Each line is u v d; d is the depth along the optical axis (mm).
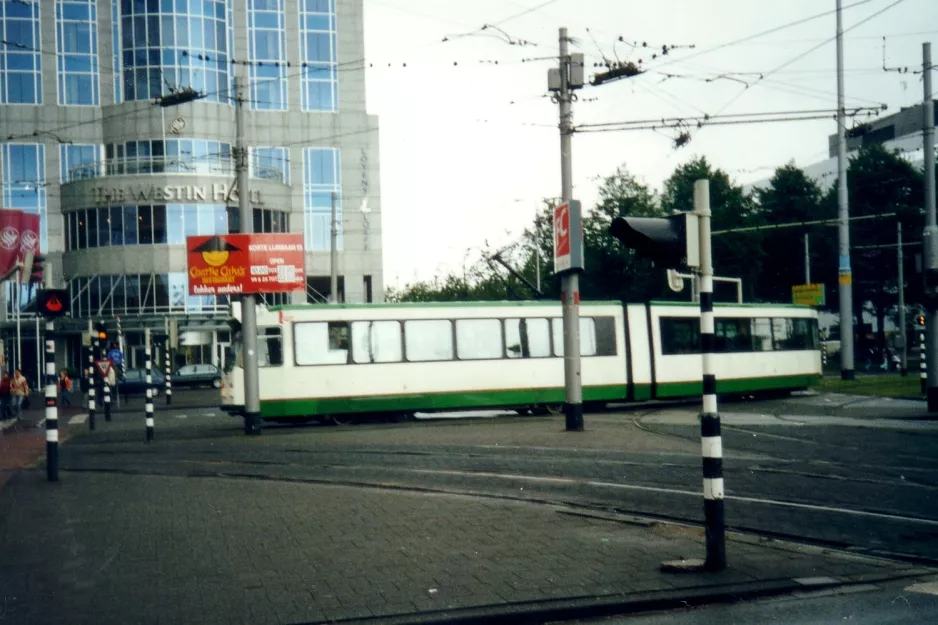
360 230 61969
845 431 19266
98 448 20734
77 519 10555
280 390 24781
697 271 7504
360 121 61625
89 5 58531
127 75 57156
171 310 55844
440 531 9406
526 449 17344
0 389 32781
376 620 6387
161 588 7371
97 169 57781
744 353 30984
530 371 26969
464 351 26328
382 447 18375
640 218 7535
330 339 25234
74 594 7266
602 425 22219
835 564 7828
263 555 8461
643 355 28547
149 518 10523
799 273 65250
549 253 50062
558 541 8820
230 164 57625
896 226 61000
